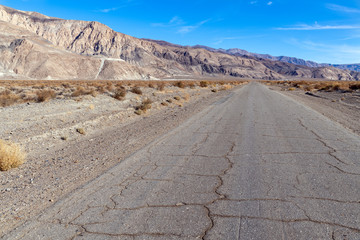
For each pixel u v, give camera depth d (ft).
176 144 23.82
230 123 33.63
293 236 9.48
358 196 12.53
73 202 12.90
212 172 16.44
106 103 52.24
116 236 9.85
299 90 123.85
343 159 18.25
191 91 100.27
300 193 13.01
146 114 46.16
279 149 21.20
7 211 12.39
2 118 34.04
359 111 44.37
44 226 10.85
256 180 14.88
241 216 10.99
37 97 54.08
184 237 9.62
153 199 12.85
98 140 27.66
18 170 18.47
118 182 15.28
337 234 9.53
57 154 22.67
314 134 26.32
